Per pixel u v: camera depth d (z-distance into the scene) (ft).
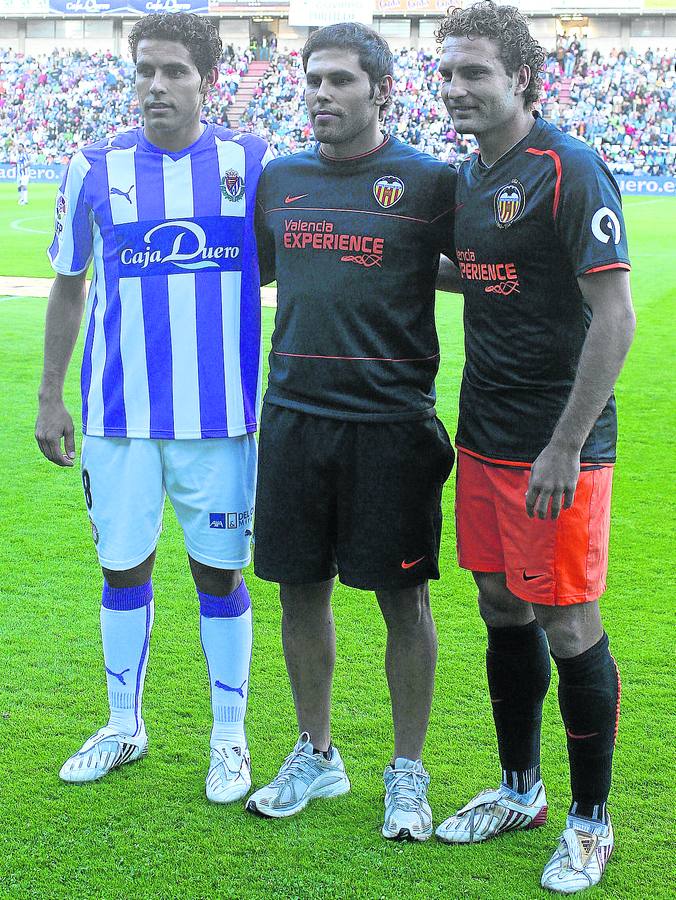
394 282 8.35
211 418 9.08
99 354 9.20
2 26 147.95
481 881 8.04
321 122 8.09
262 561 9.04
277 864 8.19
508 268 7.71
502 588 8.52
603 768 8.18
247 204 8.95
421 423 8.66
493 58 7.47
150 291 8.95
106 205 8.95
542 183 7.47
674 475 19.40
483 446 8.21
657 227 71.67
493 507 8.32
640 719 10.54
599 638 8.18
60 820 8.73
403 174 8.27
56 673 11.51
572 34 134.62
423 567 8.83
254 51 139.33
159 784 9.36
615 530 16.49
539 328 7.77
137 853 8.29
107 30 146.20
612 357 7.31
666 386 26.71
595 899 7.84
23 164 90.48
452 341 33.86
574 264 7.43
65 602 13.57
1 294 42.14
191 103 8.69
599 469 7.87
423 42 135.03
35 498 17.98
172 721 10.52
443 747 10.05
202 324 9.00
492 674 8.69
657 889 7.95
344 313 8.38
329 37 8.02
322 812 8.98
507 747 8.75
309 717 9.34
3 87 137.08
